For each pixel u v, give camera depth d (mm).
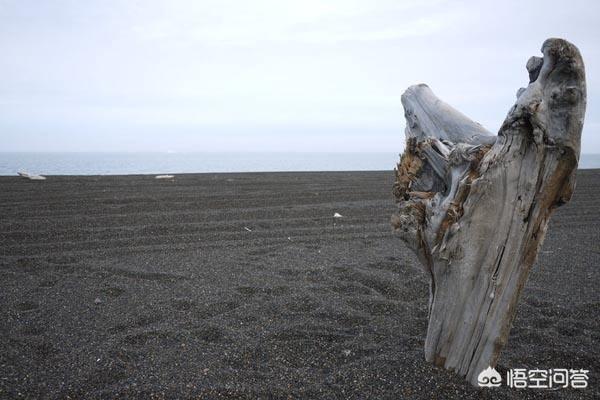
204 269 6574
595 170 31906
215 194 15281
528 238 3006
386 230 9828
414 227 3432
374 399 3123
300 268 6652
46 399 3066
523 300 5336
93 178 20578
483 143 3279
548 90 2770
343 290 5652
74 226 9641
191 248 7961
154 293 5430
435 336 3459
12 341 3986
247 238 8883
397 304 5133
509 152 2918
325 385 3305
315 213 11883
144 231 9289
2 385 3227
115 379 3354
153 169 47312
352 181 21328
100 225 9820
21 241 8258
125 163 66750
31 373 3418
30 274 6188
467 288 3215
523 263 3043
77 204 12539
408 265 6766
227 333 4223
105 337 4121
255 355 3812
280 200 14188
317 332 4285
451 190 3207
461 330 3305
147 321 4543
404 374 3414
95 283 5812
